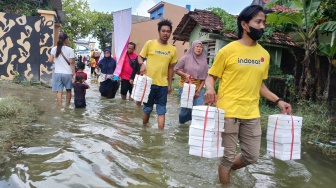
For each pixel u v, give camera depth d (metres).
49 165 3.70
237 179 3.75
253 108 3.41
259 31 3.27
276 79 10.06
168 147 4.82
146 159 4.20
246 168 4.20
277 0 9.12
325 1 8.80
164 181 3.53
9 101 6.46
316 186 3.75
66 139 4.75
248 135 3.45
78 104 7.52
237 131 3.42
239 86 3.35
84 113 6.96
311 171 4.28
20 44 11.74
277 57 11.48
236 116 3.34
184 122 6.57
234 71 3.34
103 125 5.90
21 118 5.84
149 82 5.57
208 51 12.92
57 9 18.50
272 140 3.42
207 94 3.36
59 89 7.70
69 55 7.64
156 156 4.37
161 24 5.75
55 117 6.24
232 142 3.42
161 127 5.90
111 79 9.34
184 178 3.66
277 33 11.39
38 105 7.42
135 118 6.86
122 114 7.21
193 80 6.18
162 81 5.79
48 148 4.26
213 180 3.66
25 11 14.42
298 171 4.25
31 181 3.24
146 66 5.81
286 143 3.34
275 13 9.13
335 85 11.19
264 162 4.55
